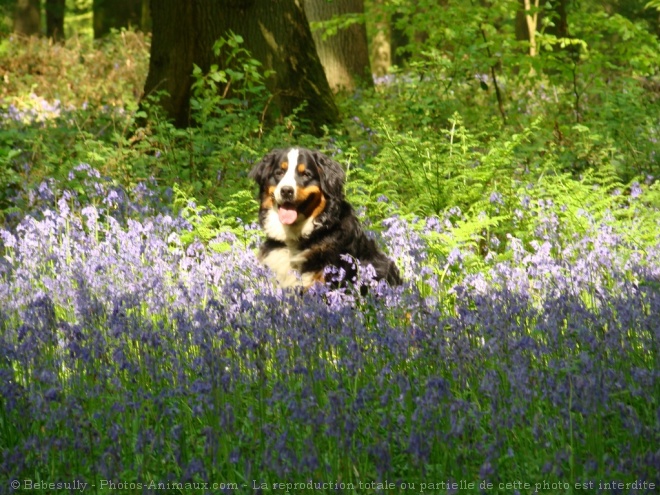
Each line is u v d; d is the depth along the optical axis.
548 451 4.45
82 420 4.43
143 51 25.83
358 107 14.99
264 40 13.44
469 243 8.44
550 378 4.62
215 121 11.89
